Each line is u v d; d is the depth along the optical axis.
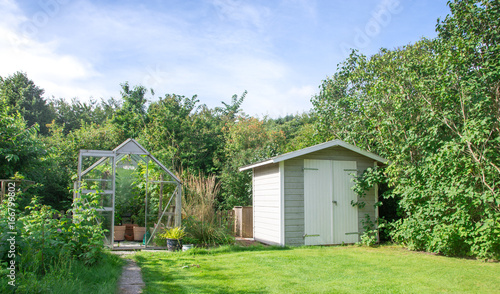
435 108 9.38
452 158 8.40
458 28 9.39
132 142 11.21
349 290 5.72
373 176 10.97
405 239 10.44
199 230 11.37
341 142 11.59
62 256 5.95
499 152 8.35
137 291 5.59
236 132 23.44
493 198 7.78
